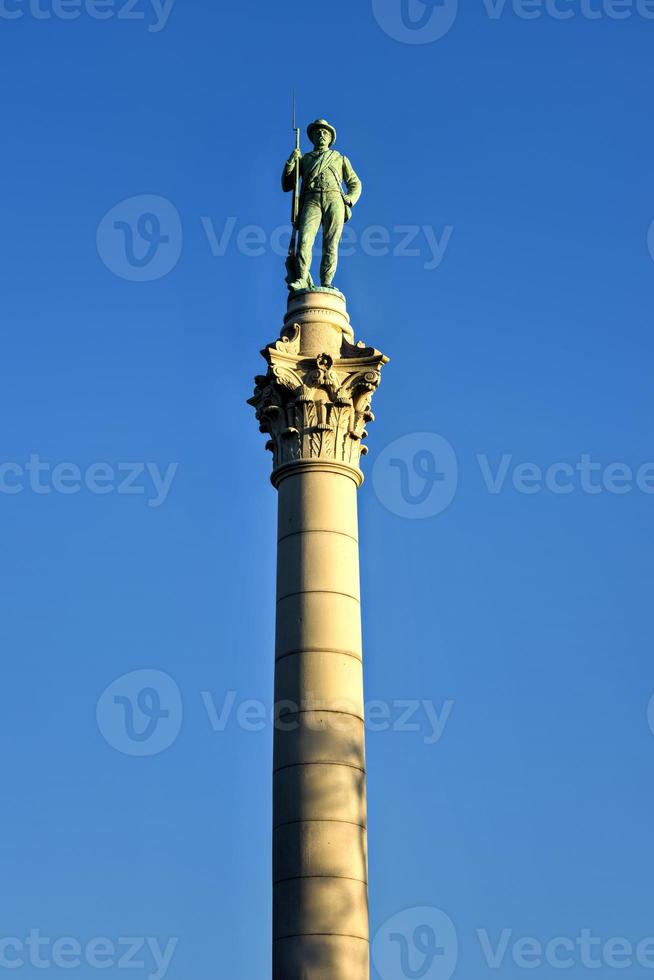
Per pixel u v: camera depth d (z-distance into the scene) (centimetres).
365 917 3158
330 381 3591
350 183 3984
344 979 3050
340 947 3078
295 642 3366
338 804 3206
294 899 3127
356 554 3525
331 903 3112
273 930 3145
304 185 3919
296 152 3959
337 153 3975
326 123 4006
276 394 3619
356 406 3622
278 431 3612
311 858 3150
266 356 3609
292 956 3078
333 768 3238
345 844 3177
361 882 3177
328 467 3547
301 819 3191
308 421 3575
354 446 3619
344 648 3369
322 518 3491
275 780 3272
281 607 3434
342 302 3797
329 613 3391
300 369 3634
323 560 3444
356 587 3481
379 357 3634
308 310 3741
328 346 3691
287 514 3522
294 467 3550
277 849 3203
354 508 3575
